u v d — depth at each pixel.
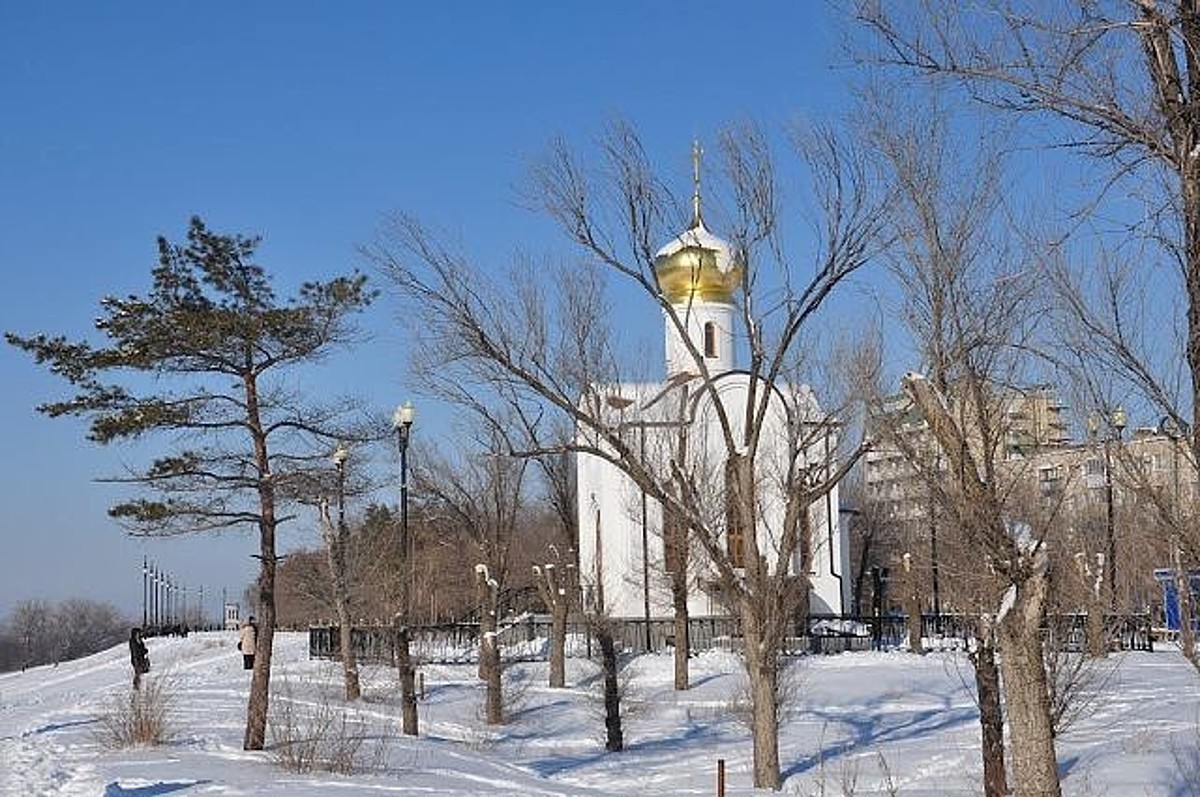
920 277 21.56
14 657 171.50
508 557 42.62
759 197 24.56
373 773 23.84
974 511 15.34
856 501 62.94
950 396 16.91
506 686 40.84
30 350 24.84
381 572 50.06
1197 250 10.95
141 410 25.23
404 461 33.03
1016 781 14.88
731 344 52.56
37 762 24.53
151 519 25.58
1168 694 34.12
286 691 35.28
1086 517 24.66
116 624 177.88
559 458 45.72
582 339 31.52
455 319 24.67
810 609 53.44
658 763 29.52
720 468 42.94
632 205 24.34
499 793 22.17
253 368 26.22
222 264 25.77
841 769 25.83
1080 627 28.80
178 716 32.38
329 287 26.30
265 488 26.47
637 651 49.03
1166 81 11.13
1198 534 11.95
